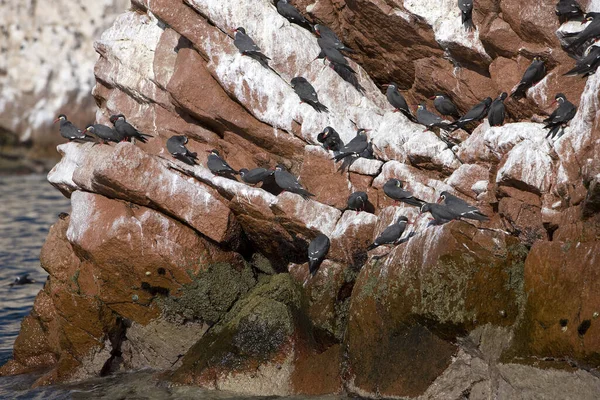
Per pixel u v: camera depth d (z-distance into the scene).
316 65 39.47
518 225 30.83
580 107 29.91
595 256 26.86
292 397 33.44
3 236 68.50
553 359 27.81
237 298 37.72
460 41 35.91
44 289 40.03
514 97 34.62
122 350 38.91
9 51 104.38
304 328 34.53
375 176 36.69
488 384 29.50
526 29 33.78
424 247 30.22
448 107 36.78
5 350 42.12
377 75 41.06
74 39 105.69
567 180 29.58
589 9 32.59
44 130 104.25
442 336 29.91
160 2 39.34
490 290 29.19
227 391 34.50
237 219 37.28
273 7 40.00
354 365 32.34
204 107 39.19
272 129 38.62
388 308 31.17
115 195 36.47
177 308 37.38
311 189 37.16
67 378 37.91
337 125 38.50
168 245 36.22
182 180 36.28
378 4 37.28
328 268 34.69
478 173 33.47
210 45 38.97
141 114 42.53
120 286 36.91
